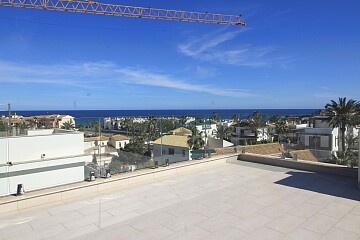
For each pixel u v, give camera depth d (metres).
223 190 7.21
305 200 6.41
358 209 5.84
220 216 5.59
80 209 5.92
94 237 4.77
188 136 13.60
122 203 6.28
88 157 15.08
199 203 6.30
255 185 7.63
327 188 7.27
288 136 43.72
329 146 35.66
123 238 4.74
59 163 16.89
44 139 17.86
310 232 4.88
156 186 7.53
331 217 5.47
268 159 10.17
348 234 4.79
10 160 16.70
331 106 35.66
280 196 6.71
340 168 8.41
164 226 5.17
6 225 5.15
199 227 5.12
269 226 5.12
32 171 16.55
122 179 7.45
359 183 7.10
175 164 9.00
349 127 36.47
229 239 4.68
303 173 8.85
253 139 42.25
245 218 5.48
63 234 4.86
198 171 9.20
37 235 4.80
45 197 6.13
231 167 9.77
